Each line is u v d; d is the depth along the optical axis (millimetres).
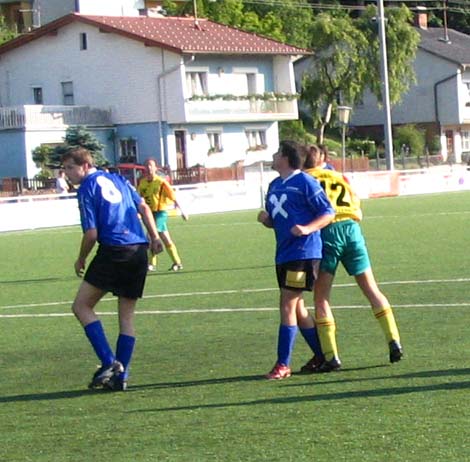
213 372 11750
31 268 26031
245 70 72375
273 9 90562
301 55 74562
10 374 12336
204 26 73562
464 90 93375
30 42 73188
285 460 8023
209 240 31625
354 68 81250
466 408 9305
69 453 8648
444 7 99188
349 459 7949
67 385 11539
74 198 44812
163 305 17734
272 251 27000
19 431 9500
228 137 72250
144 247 11320
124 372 11094
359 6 97312
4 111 66062
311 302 16922
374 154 82688
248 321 15492
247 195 50500
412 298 16828
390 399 9836
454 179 59781
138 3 95438
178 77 68250
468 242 26562
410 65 83062
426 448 8125
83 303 11234
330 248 11492
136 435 9094
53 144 66688
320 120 82438
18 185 59562
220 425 9242
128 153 70250
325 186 11625
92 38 70938
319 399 10031
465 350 12102
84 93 71625
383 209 42844
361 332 13836
